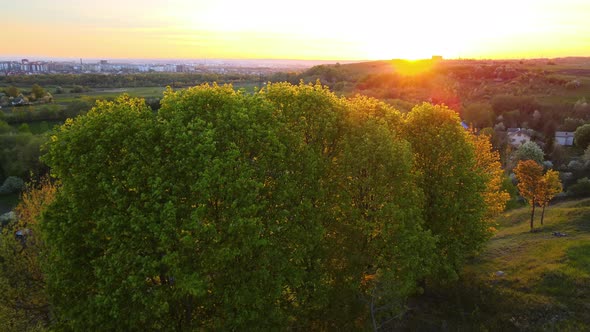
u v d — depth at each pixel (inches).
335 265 1049.5
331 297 1042.7
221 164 768.3
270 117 924.6
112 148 833.5
